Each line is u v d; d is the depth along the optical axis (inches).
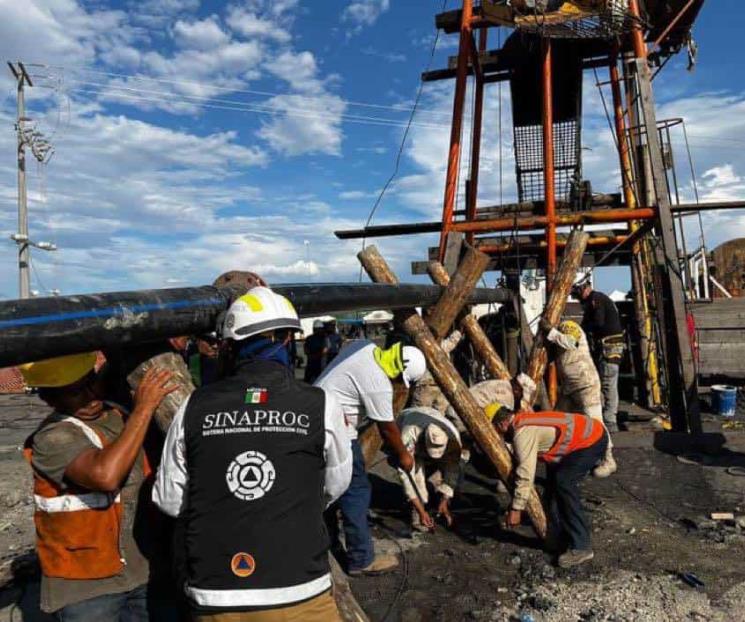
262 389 84.9
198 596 79.7
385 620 147.9
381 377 161.9
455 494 235.6
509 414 183.0
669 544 186.1
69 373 92.0
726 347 418.6
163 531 103.4
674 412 317.1
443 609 152.5
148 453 103.7
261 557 78.6
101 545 93.3
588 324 320.8
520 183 457.1
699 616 143.2
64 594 92.9
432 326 217.8
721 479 245.4
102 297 86.6
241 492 79.7
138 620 100.0
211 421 82.3
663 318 321.4
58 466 90.2
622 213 317.1
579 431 174.9
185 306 100.1
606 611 146.9
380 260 216.8
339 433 87.8
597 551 182.2
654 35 415.5
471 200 415.2
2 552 193.2
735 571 166.7
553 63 402.6
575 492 174.6
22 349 74.2
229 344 93.8
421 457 199.5
